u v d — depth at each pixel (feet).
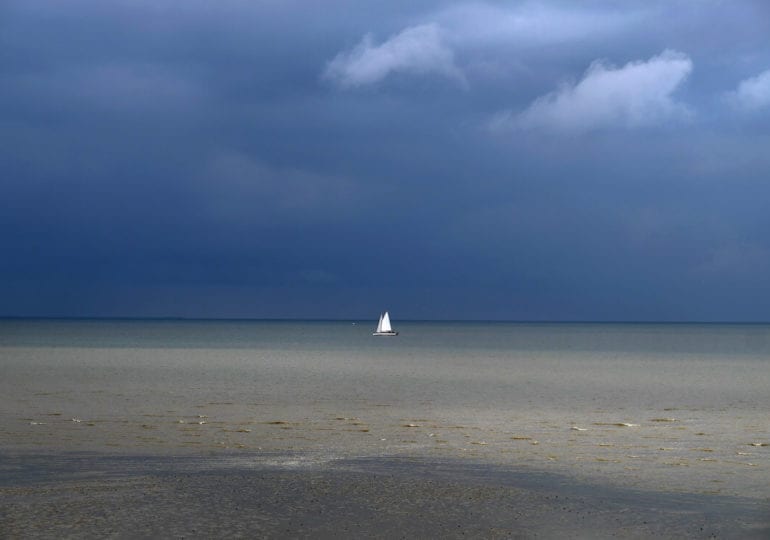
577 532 44.62
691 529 45.27
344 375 187.21
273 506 49.34
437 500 51.37
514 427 91.81
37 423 90.63
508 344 443.73
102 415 100.48
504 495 52.95
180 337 522.47
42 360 241.14
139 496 51.44
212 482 55.98
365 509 48.93
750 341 537.24
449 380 174.09
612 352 341.82
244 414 103.76
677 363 254.88
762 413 109.40
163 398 126.11
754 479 59.41
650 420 100.27
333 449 73.67
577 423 96.43
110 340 447.01
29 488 53.52
